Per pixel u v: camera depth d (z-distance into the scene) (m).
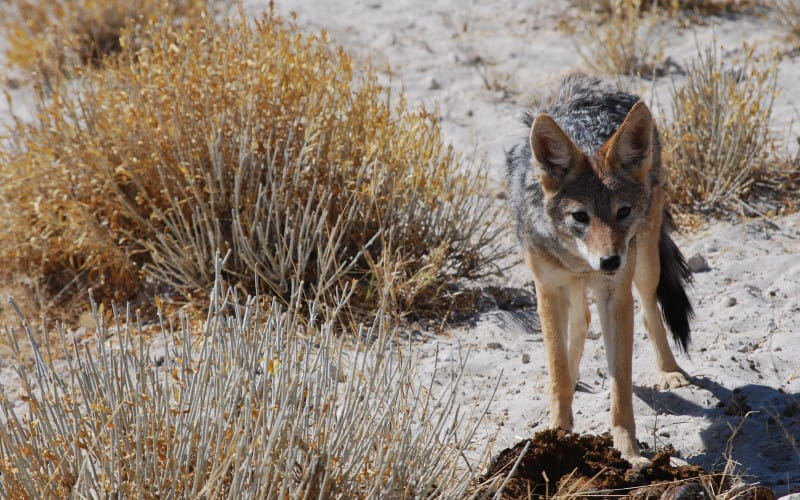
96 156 11.19
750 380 8.85
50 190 11.25
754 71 13.34
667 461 6.68
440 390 8.94
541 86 10.80
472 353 9.80
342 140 11.21
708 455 7.66
